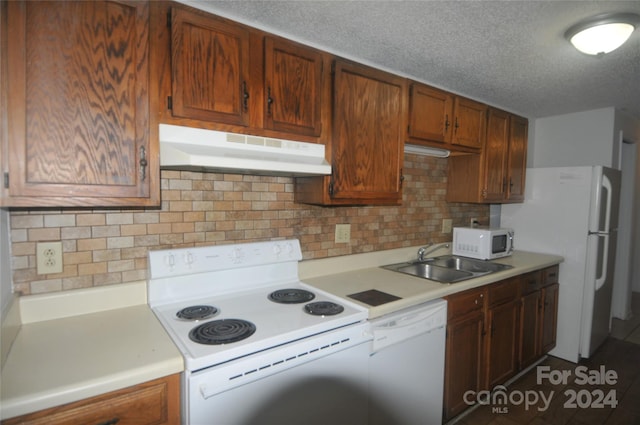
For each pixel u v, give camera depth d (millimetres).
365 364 1483
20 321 1260
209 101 1335
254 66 1453
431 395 1811
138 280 1517
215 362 1095
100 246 1427
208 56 1329
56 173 1072
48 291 1335
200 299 1614
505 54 1847
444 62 1965
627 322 3594
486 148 2576
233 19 1476
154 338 1200
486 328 2141
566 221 2773
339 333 1377
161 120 1253
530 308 2518
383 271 2229
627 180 3553
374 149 1871
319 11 1439
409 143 2141
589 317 2703
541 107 2877
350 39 1695
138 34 1184
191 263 1576
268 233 1878
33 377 948
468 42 1713
